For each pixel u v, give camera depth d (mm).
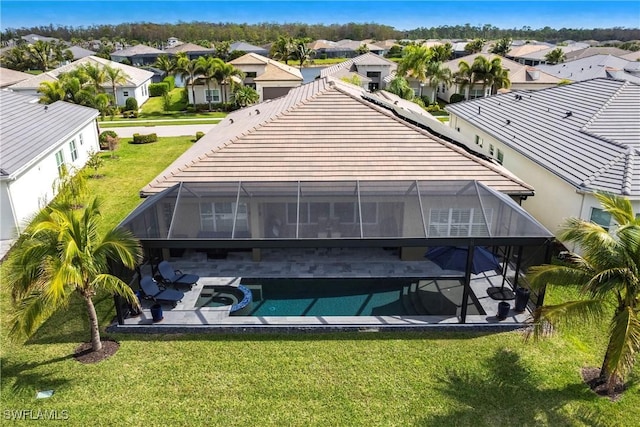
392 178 17672
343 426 11086
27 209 22938
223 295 16562
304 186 16953
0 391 12062
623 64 70875
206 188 16906
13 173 21000
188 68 65938
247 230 15133
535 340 11766
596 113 24578
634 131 22406
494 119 30391
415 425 11117
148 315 15133
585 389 12203
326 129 19859
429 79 66562
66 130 29594
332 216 15617
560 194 20547
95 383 12344
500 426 11094
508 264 18812
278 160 18422
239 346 13828
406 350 13656
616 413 11461
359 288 17000
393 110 24141
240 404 11695
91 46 174500
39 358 13258
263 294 16609
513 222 15125
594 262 11141
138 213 15453
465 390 12156
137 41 183750
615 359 10148
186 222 15406
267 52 130000
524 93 33500
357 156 18656
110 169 32750
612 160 19266
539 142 24078
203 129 48094
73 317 15172
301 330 14547
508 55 114062
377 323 14812
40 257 11406
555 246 20469
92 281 12094
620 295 11336
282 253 19438
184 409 11547
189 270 18094
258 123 21234
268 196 16391
